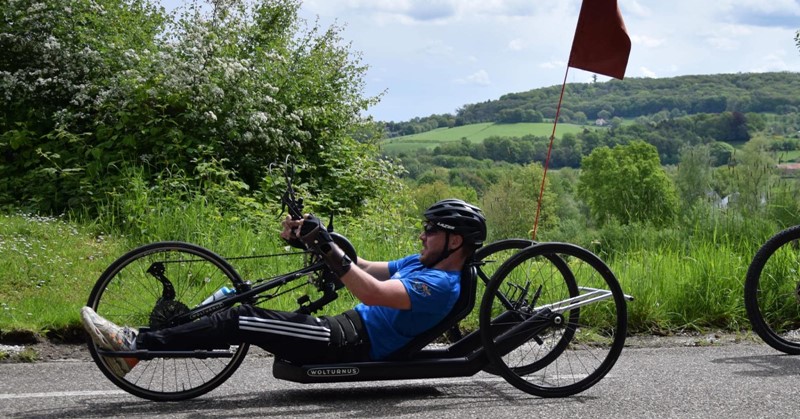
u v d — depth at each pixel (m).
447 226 4.61
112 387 4.87
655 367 5.69
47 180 10.71
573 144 118.38
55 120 11.70
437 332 4.65
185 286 4.84
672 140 110.94
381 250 8.92
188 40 11.95
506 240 5.45
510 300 5.00
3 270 7.29
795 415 4.51
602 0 7.52
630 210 9.95
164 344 4.37
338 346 4.56
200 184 10.46
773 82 172.12
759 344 6.62
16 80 11.75
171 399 4.60
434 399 4.75
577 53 7.61
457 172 82.56
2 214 9.70
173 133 10.89
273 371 4.64
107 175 10.55
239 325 4.40
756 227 9.31
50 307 6.33
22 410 4.34
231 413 4.37
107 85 11.66
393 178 13.77
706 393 4.96
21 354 5.53
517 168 75.25
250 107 11.83
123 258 4.66
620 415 4.47
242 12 13.41
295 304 6.88
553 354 5.21
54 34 12.20
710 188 10.55
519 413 4.46
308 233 4.35
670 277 7.43
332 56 14.69
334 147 13.55
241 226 9.30
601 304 6.82
